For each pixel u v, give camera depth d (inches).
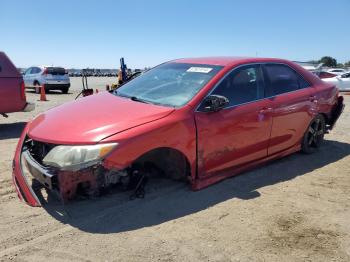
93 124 154.6
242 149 190.1
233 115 181.9
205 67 195.5
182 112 165.9
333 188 190.2
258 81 202.7
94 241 133.0
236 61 199.0
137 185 168.1
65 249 127.7
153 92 188.4
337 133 325.1
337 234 143.7
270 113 200.1
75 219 148.0
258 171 210.1
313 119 236.7
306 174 209.3
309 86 235.3
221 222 149.6
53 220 147.1
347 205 170.2
